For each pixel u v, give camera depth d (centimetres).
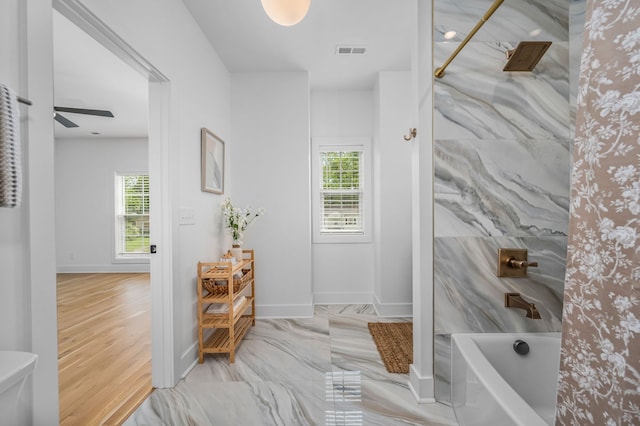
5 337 94
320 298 380
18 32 97
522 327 174
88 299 400
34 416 100
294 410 171
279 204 331
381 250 336
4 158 82
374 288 377
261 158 331
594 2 66
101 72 313
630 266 59
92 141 585
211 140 266
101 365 220
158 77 190
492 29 173
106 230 585
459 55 174
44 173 103
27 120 98
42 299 102
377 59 308
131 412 168
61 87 349
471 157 174
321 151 388
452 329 175
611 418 61
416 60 183
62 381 199
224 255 279
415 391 183
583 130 69
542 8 172
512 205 174
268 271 331
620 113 60
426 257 178
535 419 100
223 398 182
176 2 208
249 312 330
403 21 246
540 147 173
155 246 194
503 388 120
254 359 232
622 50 60
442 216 175
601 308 64
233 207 312
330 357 235
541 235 174
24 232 98
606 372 63
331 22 246
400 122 337
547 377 163
